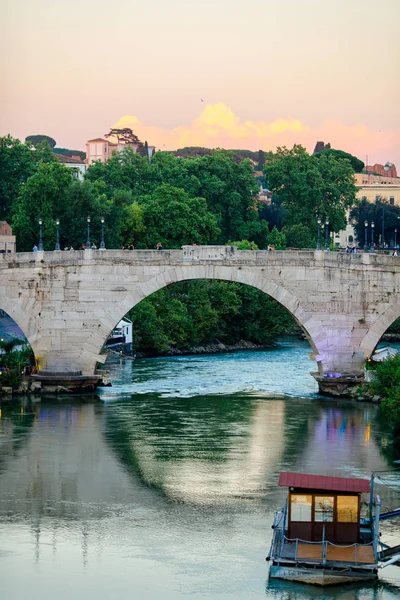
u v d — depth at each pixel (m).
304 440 115.88
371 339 140.62
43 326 142.00
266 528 86.94
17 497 94.56
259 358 192.12
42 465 104.62
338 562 75.94
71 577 77.56
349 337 140.88
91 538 84.69
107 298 141.12
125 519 89.06
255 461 106.56
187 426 122.69
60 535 85.38
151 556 81.25
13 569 78.88
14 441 114.19
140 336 193.50
